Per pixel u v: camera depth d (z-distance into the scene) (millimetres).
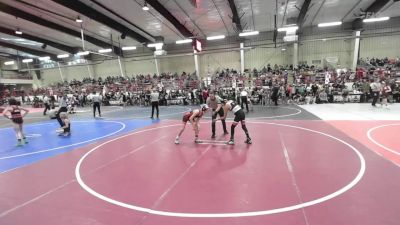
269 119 12109
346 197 4035
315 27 25438
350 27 24375
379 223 3301
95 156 6891
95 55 32906
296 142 7598
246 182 4781
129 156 6770
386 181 4605
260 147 7188
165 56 28359
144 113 17062
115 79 29766
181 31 21328
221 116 9047
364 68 21625
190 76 26938
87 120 14570
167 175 5289
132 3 16078
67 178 5320
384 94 15406
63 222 3619
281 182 4711
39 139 9539
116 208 3957
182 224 3443
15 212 3955
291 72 22297
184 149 7262
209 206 3920
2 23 19859
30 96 31375
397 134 8148
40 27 21031
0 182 5246
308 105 17859
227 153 6719
